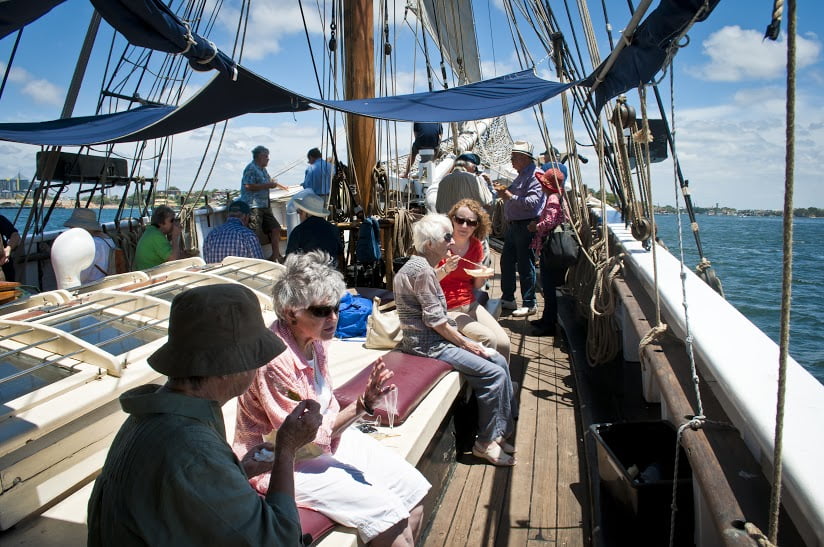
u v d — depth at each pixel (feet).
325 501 6.77
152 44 7.20
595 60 13.93
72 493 7.60
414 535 7.78
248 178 25.86
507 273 21.27
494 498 10.33
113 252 18.98
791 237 3.57
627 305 11.37
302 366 6.92
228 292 4.54
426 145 31.63
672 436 8.80
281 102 17.46
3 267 18.58
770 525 4.13
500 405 11.28
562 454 11.59
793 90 3.41
